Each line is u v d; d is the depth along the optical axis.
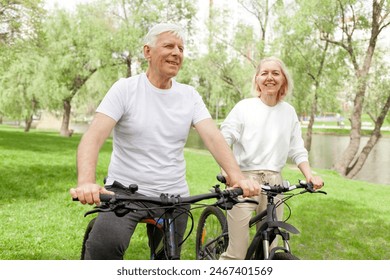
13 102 36.69
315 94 24.14
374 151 37.12
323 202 11.41
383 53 23.89
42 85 34.59
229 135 3.74
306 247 7.04
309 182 3.32
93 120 2.72
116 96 2.75
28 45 23.31
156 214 2.80
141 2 31.81
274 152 3.78
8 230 6.63
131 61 33.88
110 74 33.97
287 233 3.07
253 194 2.60
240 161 3.83
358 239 7.86
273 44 24.73
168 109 2.85
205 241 4.58
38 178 12.47
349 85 23.83
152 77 2.83
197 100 3.01
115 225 2.66
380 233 8.46
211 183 14.27
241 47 27.78
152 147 2.81
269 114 3.79
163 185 2.84
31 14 22.19
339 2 22.62
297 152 3.88
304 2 22.56
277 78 3.71
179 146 2.92
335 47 24.48
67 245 6.09
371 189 16.03
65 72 36.31
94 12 33.81
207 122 2.97
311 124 25.75
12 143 25.23
